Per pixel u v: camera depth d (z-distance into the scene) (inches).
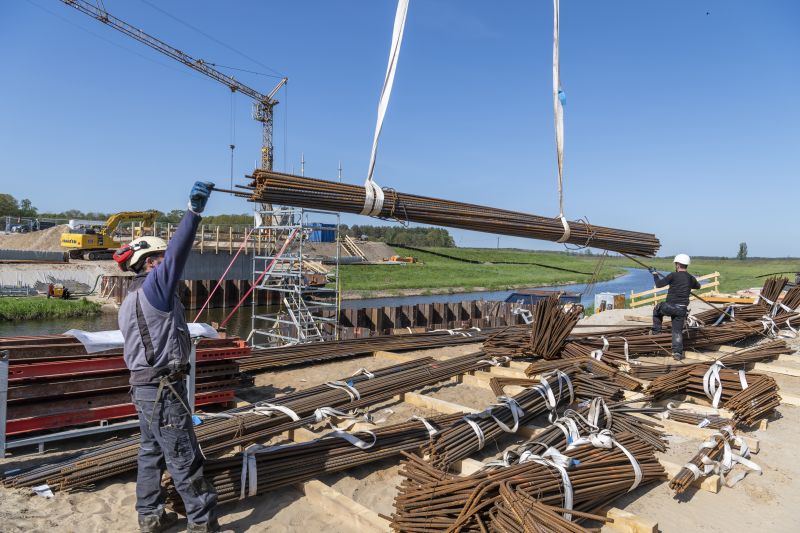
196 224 130.9
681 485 169.3
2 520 138.9
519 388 283.4
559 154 242.2
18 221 2477.9
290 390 278.1
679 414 237.6
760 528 155.9
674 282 353.4
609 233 275.3
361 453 182.5
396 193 193.5
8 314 947.3
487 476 145.2
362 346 366.3
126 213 1514.5
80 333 193.8
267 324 1026.1
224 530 144.1
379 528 143.1
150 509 139.6
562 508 140.7
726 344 419.2
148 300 131.3
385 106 178.1
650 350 364.2
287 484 165.6
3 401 173.9
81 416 190.4
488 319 799.7
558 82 234.8
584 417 212.5
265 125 2623.0
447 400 266.1
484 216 221.9
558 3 230.7
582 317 621.9
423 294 1668.3
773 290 473.1
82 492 160.7
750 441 212.1
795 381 315.3
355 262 2178.9
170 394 133.0
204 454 175.8
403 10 175.0
